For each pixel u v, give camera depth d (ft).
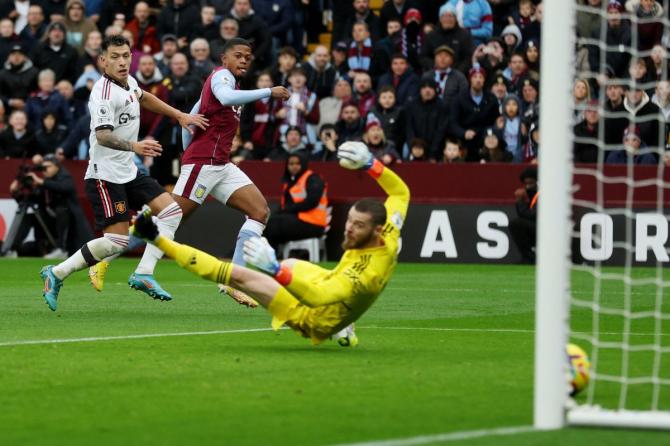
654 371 34.83
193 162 53.11
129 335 43.09
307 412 27.66
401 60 94.89
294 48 105.40
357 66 97.76
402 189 37.35
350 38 102.12
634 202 85.35
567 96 26.40
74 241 91.61
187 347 39.52
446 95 92.58
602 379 32.45
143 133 92.22
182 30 101.65
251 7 103.76
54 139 96.07
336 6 104.42
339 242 90.94
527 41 95.40
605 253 85.97
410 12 98.89
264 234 86.17
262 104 93.76
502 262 89.56
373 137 90.22
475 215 89.81
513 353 39.04
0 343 40.19
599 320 51.72
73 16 102.89
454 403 29.07
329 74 96.07
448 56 92.89
